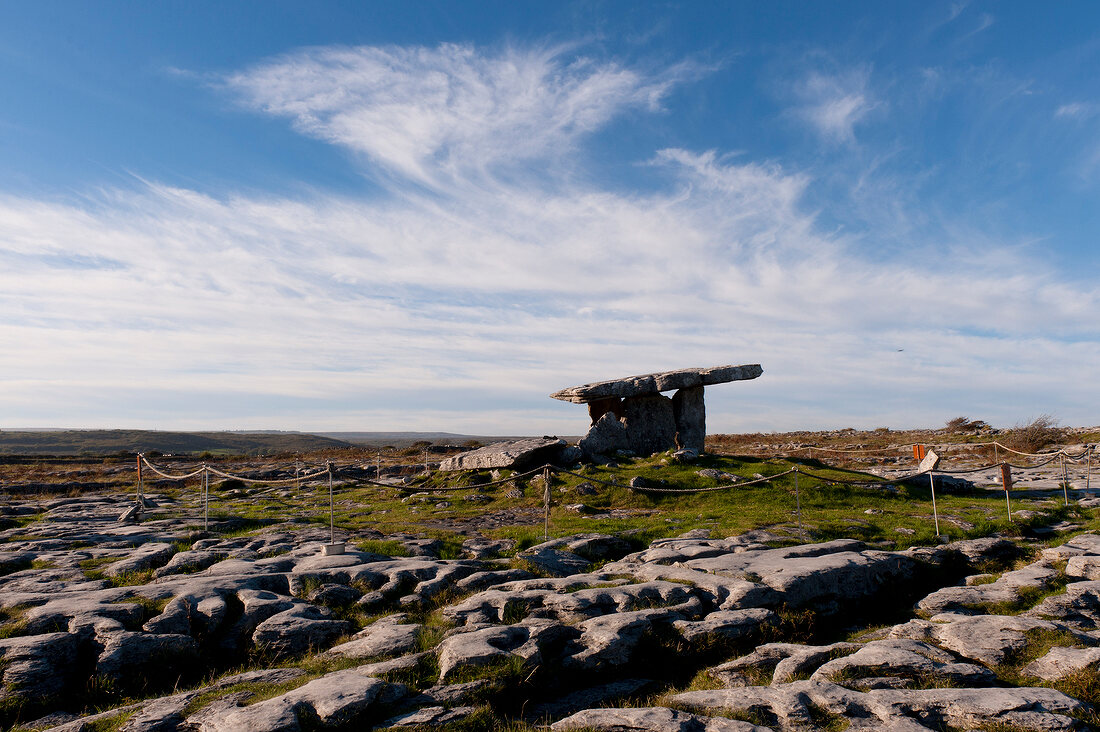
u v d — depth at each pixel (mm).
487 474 25109
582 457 25844
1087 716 6387
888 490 21719
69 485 30172
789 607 10289
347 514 20734
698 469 23641
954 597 10672
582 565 12961
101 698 7945
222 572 11828
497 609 9758
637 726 6371
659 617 9336
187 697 7355
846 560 11859
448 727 6566
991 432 45812
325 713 6500
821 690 6973
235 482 29219
